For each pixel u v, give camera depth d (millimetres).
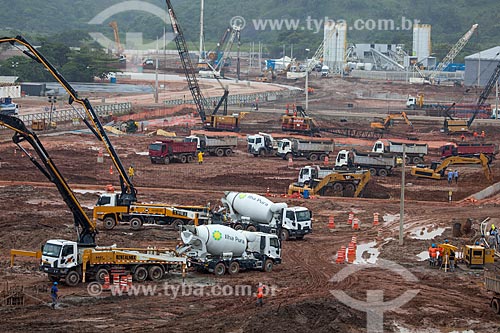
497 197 143125
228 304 71438
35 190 127188
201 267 83250
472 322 69812
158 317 66688
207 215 103875
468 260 90438
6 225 101375
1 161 154375
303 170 140125
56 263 74938
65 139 189375
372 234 108250
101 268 76562
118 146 186125
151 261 78875
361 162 161500
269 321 64875
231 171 157375
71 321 64375
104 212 102438
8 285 74938
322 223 114562
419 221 117625
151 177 146875
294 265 89250
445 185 152125
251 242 85625
